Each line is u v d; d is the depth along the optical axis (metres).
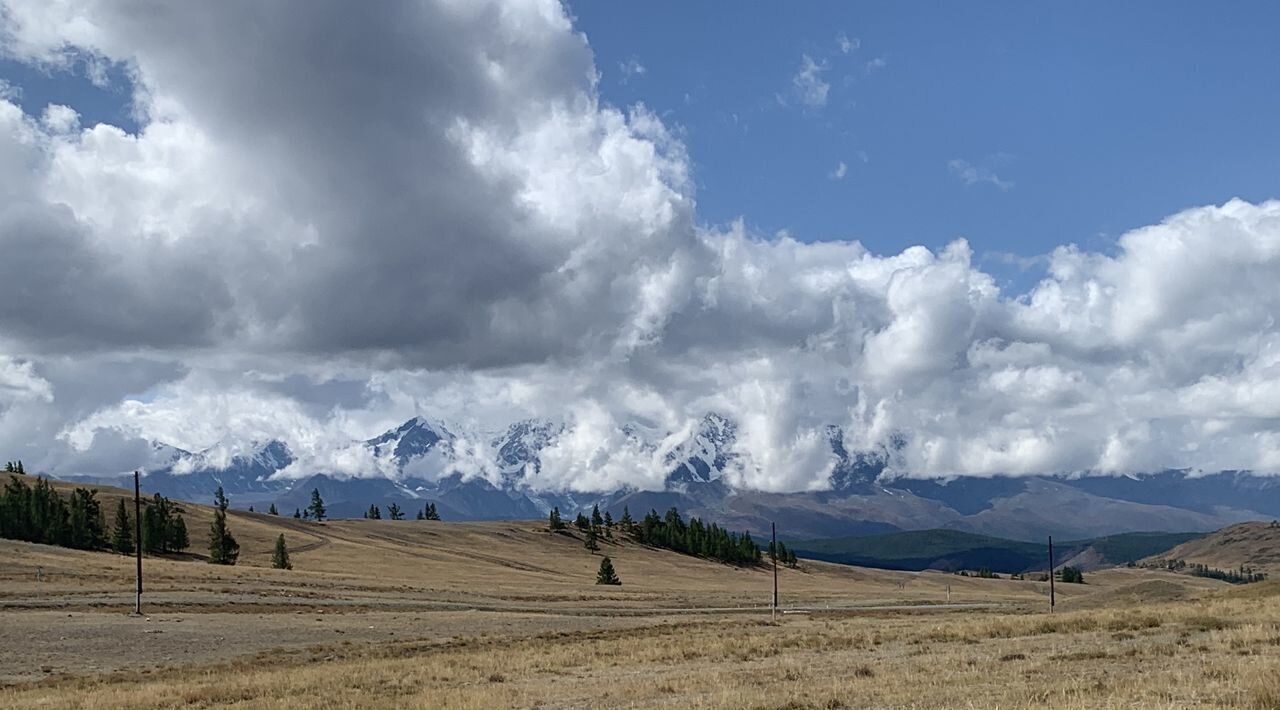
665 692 30.58
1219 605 53.50
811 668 35.44
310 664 48.50
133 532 175.12
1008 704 21.88
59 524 166.50
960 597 165.88
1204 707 20.25
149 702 33.06
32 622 64.38
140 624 65.69
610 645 51.94
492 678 37.56
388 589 114.50
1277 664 25.16
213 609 79.44
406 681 37.12
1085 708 20.80
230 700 33.59
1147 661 30.78
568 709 27.84
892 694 25.66
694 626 72.06
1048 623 47.34
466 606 97.81
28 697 36.94
